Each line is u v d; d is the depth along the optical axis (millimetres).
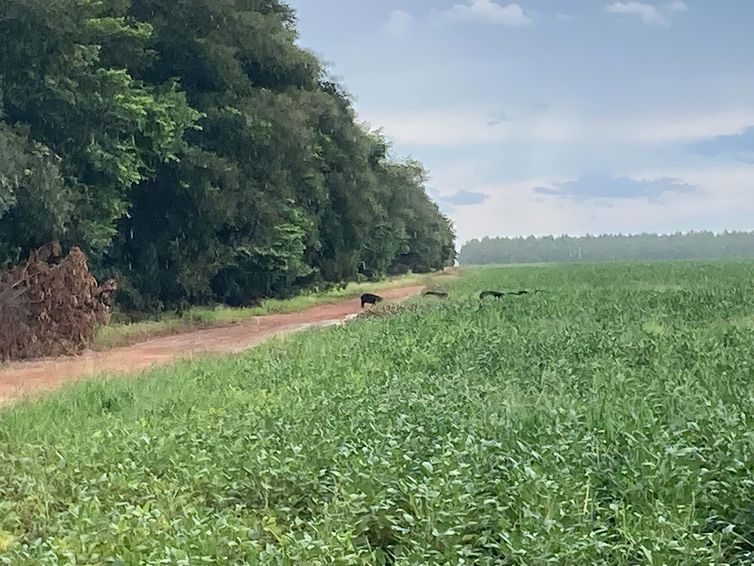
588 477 6820
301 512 7176
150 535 6215
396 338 17453
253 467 7766
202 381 13859
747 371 11359
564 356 13703
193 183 29312
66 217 22375
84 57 23453
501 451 7586
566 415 8703
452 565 5504
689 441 7766
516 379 11719
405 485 6672
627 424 8258
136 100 25047
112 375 15219
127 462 8289
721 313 20672
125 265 29938
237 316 31859
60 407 12297
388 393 10773
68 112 23312
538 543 5492
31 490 7934
